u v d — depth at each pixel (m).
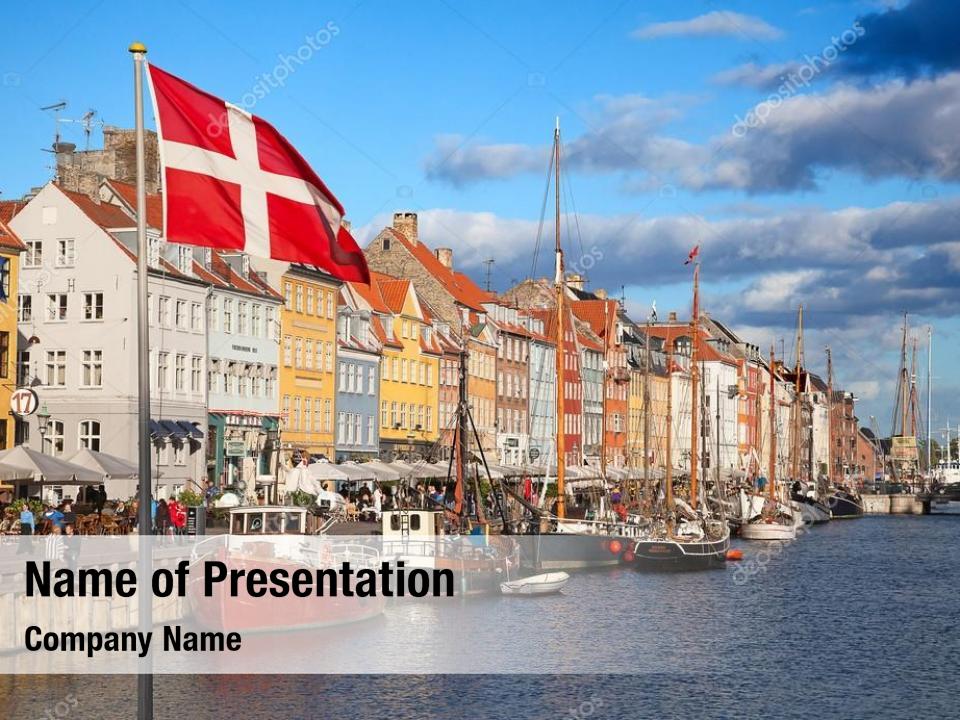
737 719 40.12
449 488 88.25
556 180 81.19
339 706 40.31
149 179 90.94
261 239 24.11
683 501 101.81
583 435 156.88
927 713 41.31
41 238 80.75
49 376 80.19
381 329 114.19
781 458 195.50
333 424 103.62
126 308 79.19
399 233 132.50
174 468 82.19
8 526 47.56
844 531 139.88
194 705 40.06
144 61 21.88
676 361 195.00
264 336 93.94
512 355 142.38
